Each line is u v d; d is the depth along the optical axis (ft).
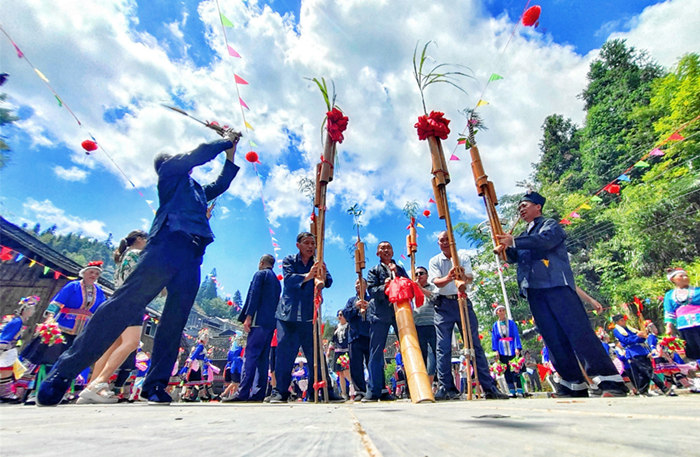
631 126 88.48
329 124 9.57
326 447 1.01
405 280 7.39
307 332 11.53
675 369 19.33
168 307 7.59
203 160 7.62
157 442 1.17
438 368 11.99
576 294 8.13
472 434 1.11
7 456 0.86
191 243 7.30
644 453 0.58
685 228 47.62
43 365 11.07
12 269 35.24
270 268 13.48
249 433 1.40
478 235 63.82
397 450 0.87
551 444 0.81
